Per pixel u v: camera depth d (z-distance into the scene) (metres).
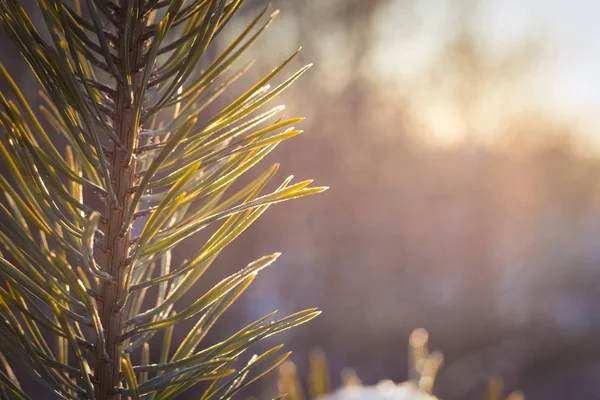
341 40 11.90
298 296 11.05
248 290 7.74
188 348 0.66
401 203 14.14
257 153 0.60
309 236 12.14
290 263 11.22
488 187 14.77
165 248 0.57
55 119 0.67
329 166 12.10
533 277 14.56
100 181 0.62
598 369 10.60
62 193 0.55
